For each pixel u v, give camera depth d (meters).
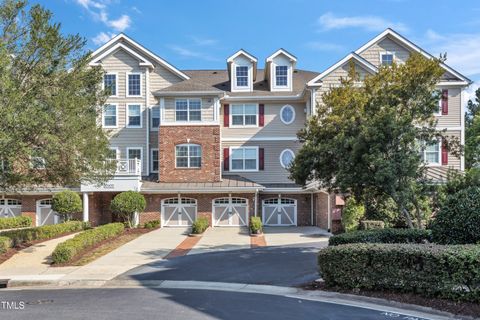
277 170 27.52
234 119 27.88
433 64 11.97
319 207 25.69
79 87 14.95
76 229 22.55
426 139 12.25
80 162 14.99
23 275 11.88
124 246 17.70
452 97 25.00
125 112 27.91
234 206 26.11
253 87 28.89
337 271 9.44
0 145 11.91
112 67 28.06
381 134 11.27
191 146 26.17
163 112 26.31
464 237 9.76
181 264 13.45
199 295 9.34
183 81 27.94
